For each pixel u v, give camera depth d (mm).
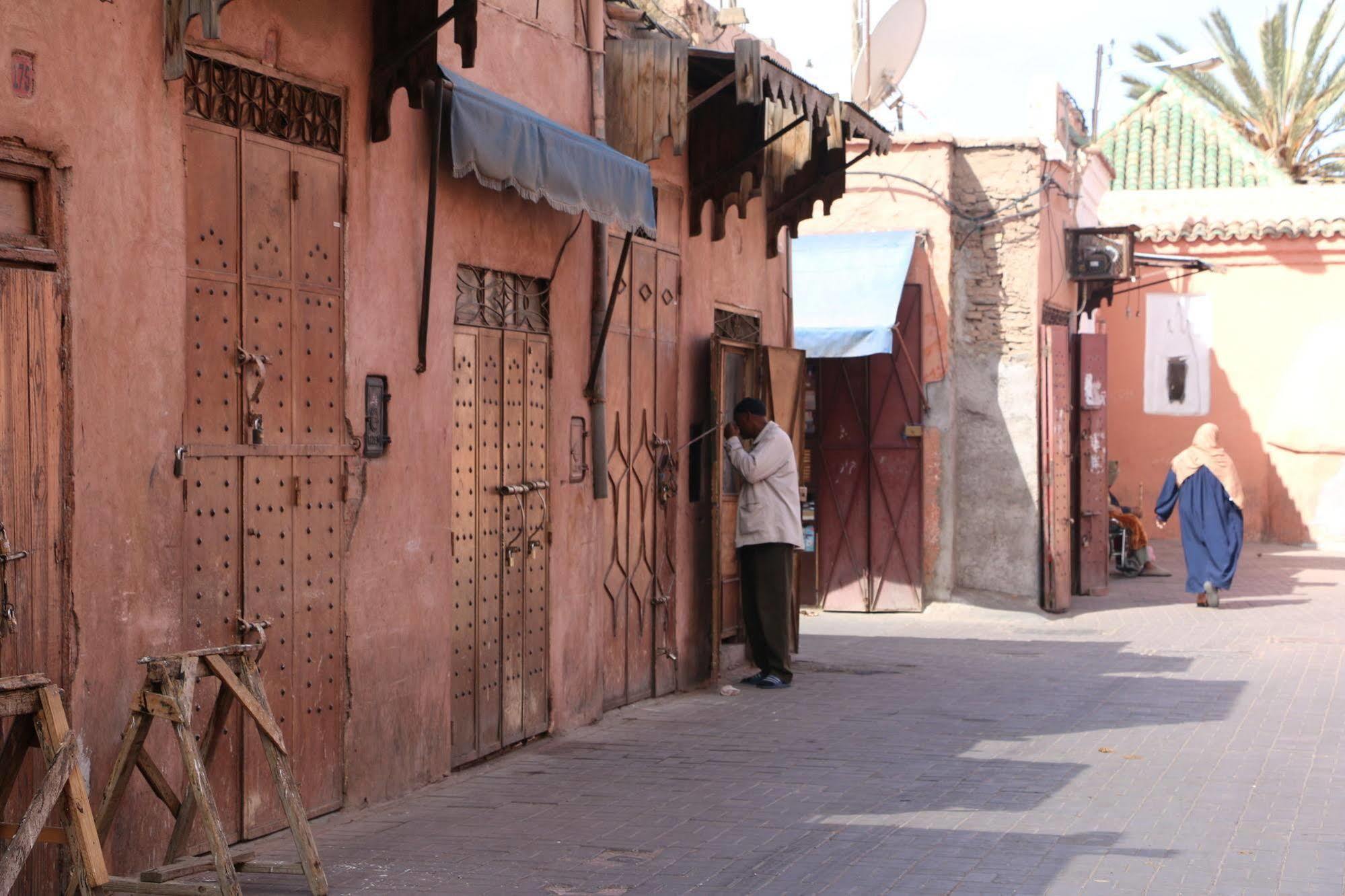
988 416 16781
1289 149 34938
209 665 5422
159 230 5758
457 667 8078
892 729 9477
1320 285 25453
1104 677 11875
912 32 16781
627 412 10305
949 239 16688
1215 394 26125
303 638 6699
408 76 7098
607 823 6906
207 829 5059
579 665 9555
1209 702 10594
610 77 9797
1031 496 16625
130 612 5609
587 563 9648
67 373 5285
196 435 6016
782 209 12805
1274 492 25859
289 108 6664
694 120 11273
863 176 16922
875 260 16375
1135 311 26484
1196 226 25703
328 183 6895
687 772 8109
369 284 7184
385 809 7172
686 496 11289
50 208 5254
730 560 12039
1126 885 5840
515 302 8734
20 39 5094
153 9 5719
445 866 6117
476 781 7859
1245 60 35188
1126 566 21156
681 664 11227
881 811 7176
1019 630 15227
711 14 13445
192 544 5984
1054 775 8031
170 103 5812
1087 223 23281
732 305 12227
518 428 8734
